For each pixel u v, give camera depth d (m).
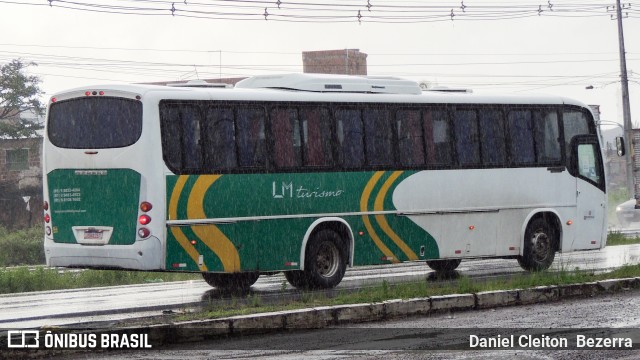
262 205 20.05
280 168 20.36
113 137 19.09
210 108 19.53
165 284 23.81
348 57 100.44
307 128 20.84
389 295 16.83
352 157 21.42
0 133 71.75
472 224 23.28
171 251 18.86
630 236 42.09
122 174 18.95
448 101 23.11
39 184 71.81
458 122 23.20
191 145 19.22
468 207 23.22
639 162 62.81
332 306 15.59
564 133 25.14
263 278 24.70
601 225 25.72
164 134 18.94
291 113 20.62
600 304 17.39
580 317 15.77
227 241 19.56
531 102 24.58
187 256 19.05
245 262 19.81
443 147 22.91
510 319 15.74
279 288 21.56
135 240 18.73
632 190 63.25
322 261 20.94
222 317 14.49
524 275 21.20
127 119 19.00
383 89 22.28
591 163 25.59
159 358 12.54
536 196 24.41
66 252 19.48
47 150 19.86
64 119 19.72
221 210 19.52
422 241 22.45
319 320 15.19
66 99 19.72
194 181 19.17
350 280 23.08
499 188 23.75
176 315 15.38
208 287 22.48
